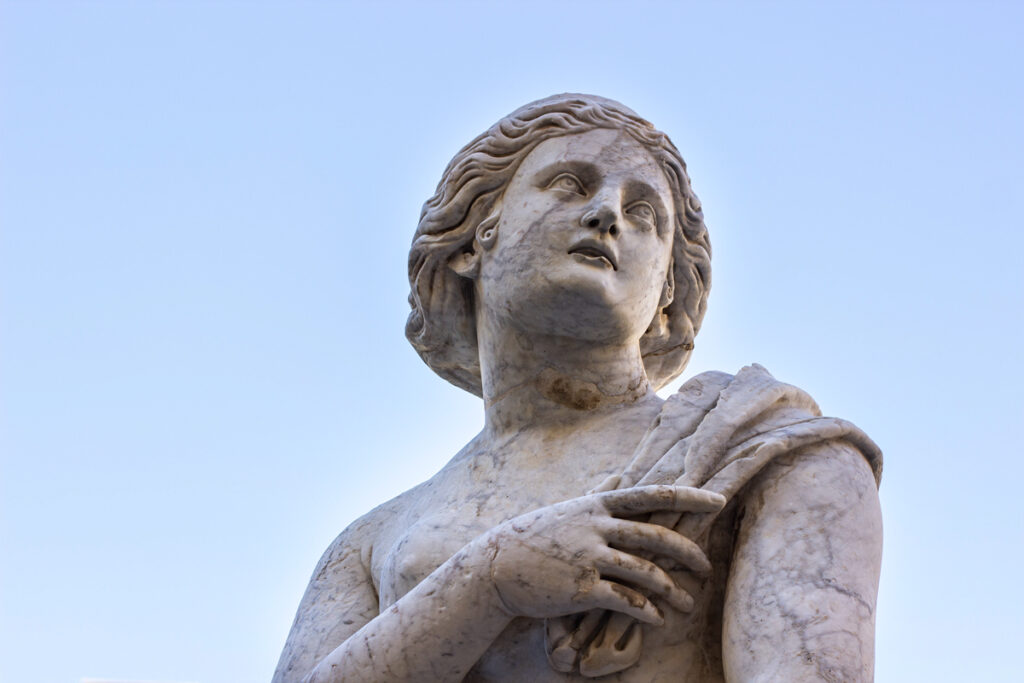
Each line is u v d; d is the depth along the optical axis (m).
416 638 4.97
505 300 5.84
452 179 6.17
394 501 6.14
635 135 6.09
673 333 6.32
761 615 4.84
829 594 4.85
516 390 5.91
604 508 4.93
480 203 6.10
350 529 6.11
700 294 6.29
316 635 5.71
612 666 4.96
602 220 5.71
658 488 4.91
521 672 5.11
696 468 5.10
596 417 5.82
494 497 5.58
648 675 5.00
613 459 5.55
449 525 5.49
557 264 5.71
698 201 6.24
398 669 4.98
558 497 5.47
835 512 5.03
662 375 6.40
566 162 5.94
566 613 4.90
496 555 4.92
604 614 4.96
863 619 4.85
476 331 6.29
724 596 5.04
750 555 4.98
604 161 5.95
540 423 5.86
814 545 4.95
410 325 6.47
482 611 4.92
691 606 4.96
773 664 4.73
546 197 5.87
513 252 5.82
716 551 5.11
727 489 5.03
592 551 4.85
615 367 5.85
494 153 6.10
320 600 5.87
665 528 4.93
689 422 5.33
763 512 5.06
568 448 5.70
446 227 6.16
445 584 4.99
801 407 5.44
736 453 5.12
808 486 5.07
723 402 5.31
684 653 5.02
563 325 5.75
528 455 5.73
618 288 5.72
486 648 5.01
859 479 5.15
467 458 5.96
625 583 4.91
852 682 4.68
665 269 6.02
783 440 5.11
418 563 5.39
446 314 6.28
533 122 6.09
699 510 4.94
